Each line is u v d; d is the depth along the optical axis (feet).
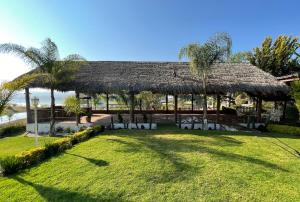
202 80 51.80
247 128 49.39
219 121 51.96
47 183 20.34
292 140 37.17
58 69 45.50
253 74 55.42
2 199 17.61
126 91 49.67
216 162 25.30
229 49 46.91
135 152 29.01
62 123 49.83
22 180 21.09
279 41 87.04
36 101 34.83
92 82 49.75
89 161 25.85
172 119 62.23
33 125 49.90
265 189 19.01
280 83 51.24
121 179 20.93
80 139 35.22
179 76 53.88
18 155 25.20
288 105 65.57
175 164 24.59
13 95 27.43
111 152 29.14
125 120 55.36
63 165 24.73
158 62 61.77
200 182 20.29
